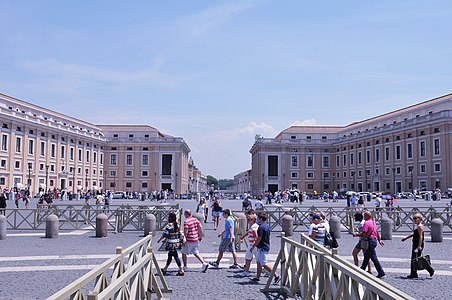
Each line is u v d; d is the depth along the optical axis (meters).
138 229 21.58
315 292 7.45
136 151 103.81
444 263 13.31
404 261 13.58
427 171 76.25
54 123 83.31
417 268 10.96
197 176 180.00
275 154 109.19
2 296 8.88
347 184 103.25
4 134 69.12
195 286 9.95
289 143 109.31
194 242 11.67
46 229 18.86
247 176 161.00
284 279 9.43
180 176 103.69
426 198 63.84
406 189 81.75
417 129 79.06
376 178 90.31
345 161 104.69
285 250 9.62
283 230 20.28
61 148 85.31
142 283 7.41
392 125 85.75
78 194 72.00
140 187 103.06
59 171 84.12
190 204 56.41
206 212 27.52
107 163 103.81
